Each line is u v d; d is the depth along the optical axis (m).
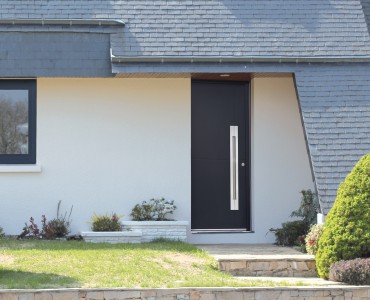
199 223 19.06
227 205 19.22
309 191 18.38
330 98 17.36
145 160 18.55
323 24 18.38
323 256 14.59
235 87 19.34
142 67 17.22
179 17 18.27
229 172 19.23
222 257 15.37
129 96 18.53
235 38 17.98
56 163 18.30
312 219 17.95
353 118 17.14
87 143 18.39
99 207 18.38
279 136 19.06
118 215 18.39
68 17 18.11
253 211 18.95
